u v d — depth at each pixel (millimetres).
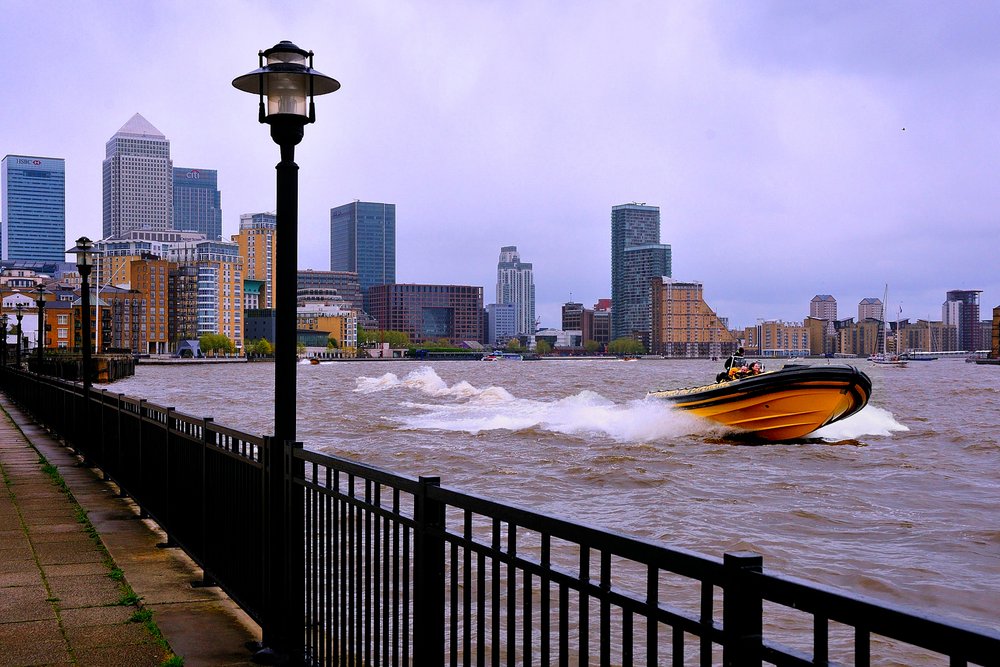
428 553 4043
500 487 19000
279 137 5648
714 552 13250
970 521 15516
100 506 10820
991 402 58500
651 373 138125
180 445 8203
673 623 2592
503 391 57781
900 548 13523
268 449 5762
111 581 7496
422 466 22000
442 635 4047
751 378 26453
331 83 5750
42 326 36281
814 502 17281
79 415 15289
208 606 6828
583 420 34000
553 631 8344
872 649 8633
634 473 20547
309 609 5551
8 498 11430
